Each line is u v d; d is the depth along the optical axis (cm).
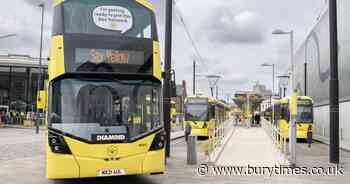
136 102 1030
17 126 5594
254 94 8562
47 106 1019
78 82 1004
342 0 2991
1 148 2317
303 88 5059
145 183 1165
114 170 986
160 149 1040
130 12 1078
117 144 992
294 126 1527
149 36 1083
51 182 1198
